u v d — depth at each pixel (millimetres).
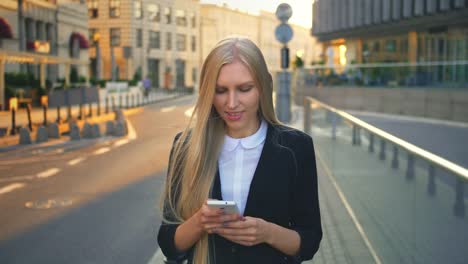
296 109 29188
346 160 7027
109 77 65625
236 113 1963
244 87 1948
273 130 2035
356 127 6055
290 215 2092
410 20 32250
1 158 12797
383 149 4418
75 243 6168
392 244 4051
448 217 2777
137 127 20812
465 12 27234
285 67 19312
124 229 6727
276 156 1978
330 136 8977
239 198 1985
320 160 10438
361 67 26719
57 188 9203
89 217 7305
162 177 10164
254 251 1975
